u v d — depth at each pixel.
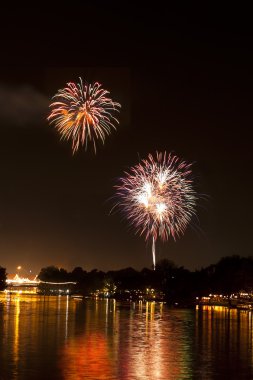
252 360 77.19
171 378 63.91
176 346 91.50
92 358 76.44
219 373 67.50
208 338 104.56
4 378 62.53
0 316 159.88
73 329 119.56
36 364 71.06
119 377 63.72
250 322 151.00
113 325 132.75
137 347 89.12
